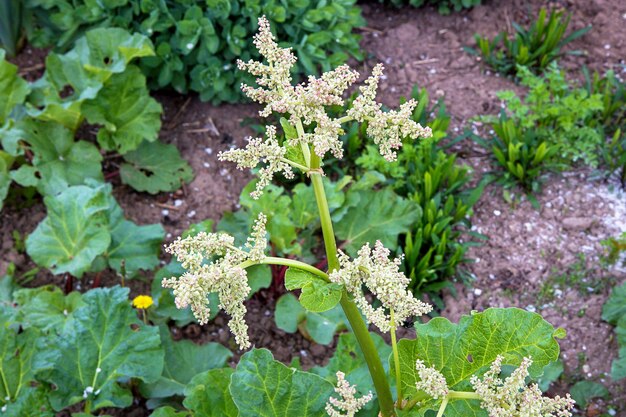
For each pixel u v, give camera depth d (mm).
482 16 2664
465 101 2473
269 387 1414
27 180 2139
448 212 2139
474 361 1353
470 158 2340
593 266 2119
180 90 2402
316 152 1203
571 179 2287
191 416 1680
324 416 1413
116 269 2002
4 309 1876
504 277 2113
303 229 2094
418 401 1365
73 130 2281
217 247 1249
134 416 1878
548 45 2521
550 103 2336
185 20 2268
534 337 1320
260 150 1240
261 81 1274
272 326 2041
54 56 2248
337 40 2383
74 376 1712
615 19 2639
